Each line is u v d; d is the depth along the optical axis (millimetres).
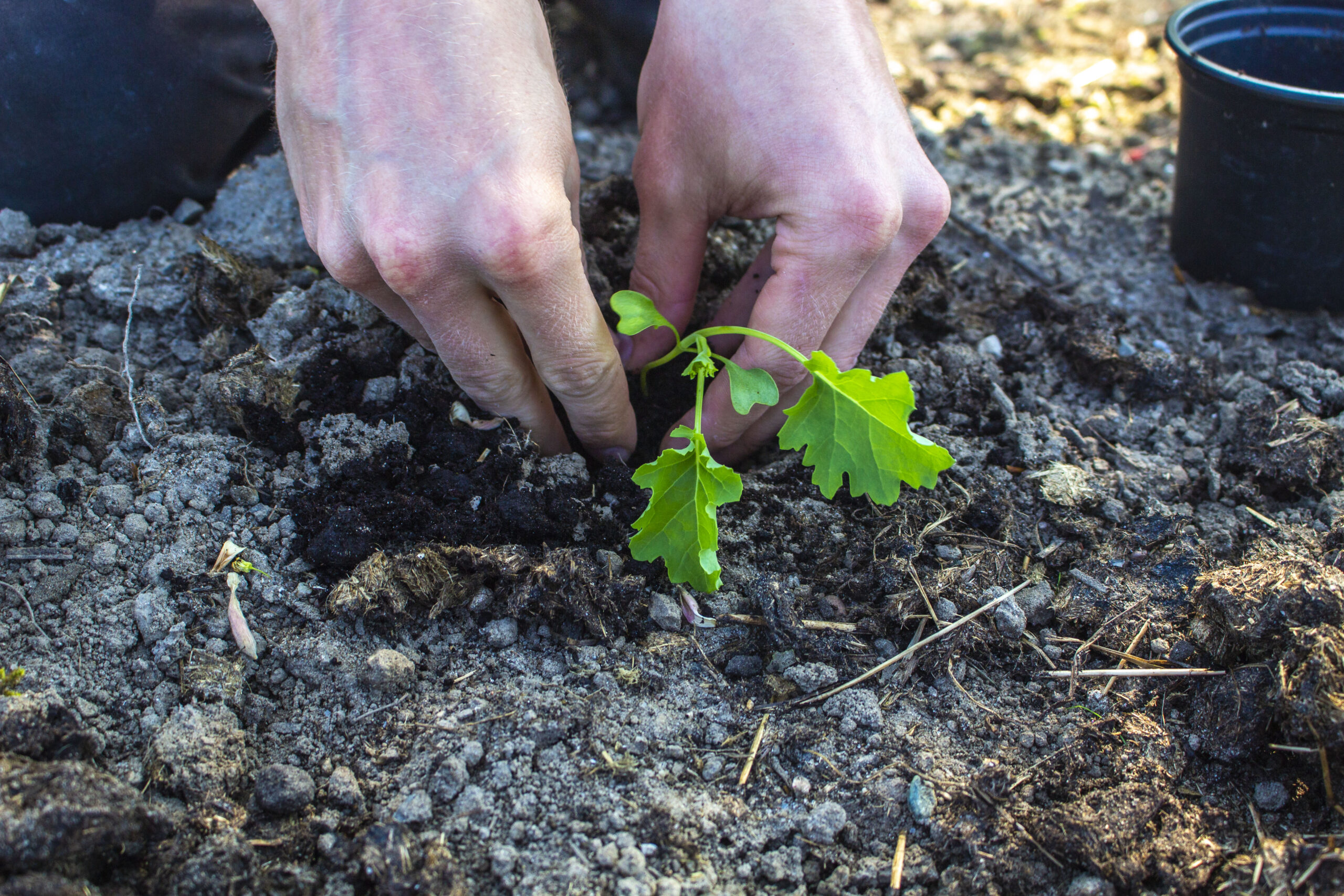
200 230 515
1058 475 456
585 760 394
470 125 376
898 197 403
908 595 422
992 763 396
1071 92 668
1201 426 488
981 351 506
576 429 436
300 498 434
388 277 379
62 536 421
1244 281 536
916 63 697
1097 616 427
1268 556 431
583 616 412
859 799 393
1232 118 500
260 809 383
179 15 489
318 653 406
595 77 636
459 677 409
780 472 456
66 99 484
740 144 414
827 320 417
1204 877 379
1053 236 569
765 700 412
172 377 473
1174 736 403
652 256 450
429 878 369
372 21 378
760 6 411
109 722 392
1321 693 389
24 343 469
